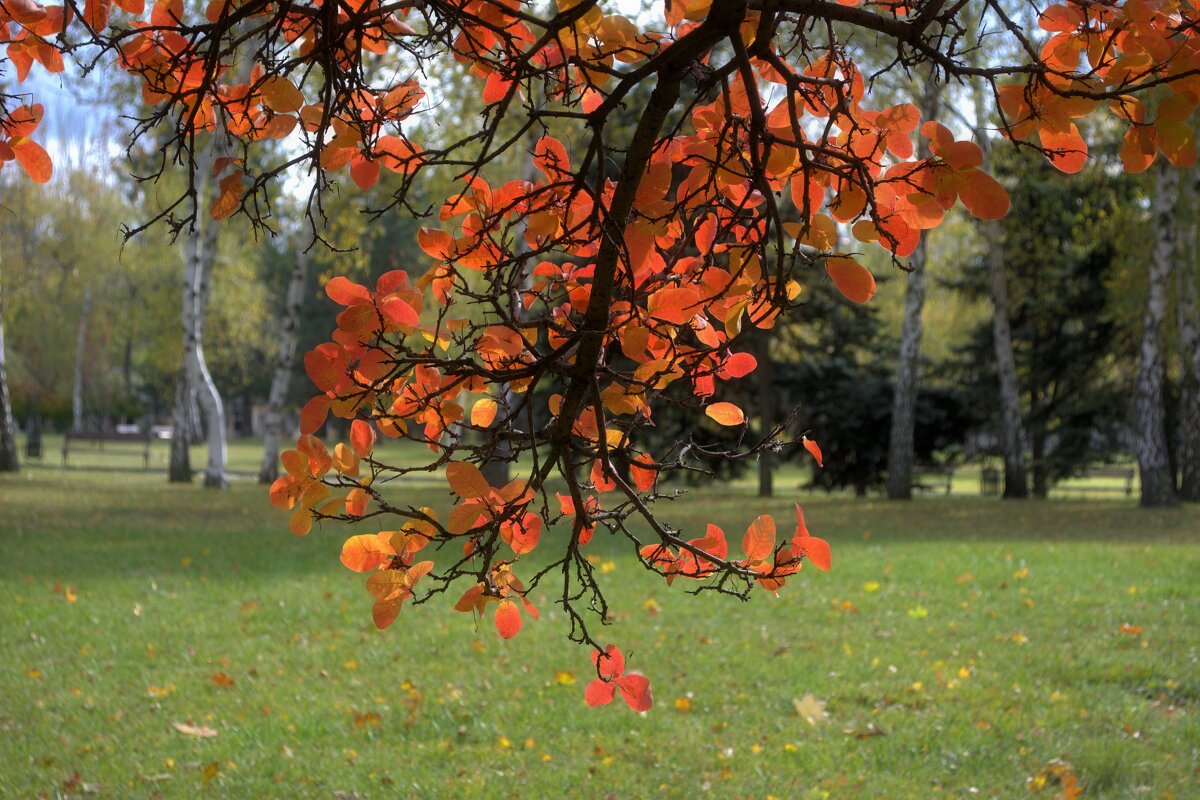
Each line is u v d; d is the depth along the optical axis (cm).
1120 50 179
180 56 195
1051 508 1914
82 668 613
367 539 194
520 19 185
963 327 3494
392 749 493
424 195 1204
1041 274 2323
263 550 1108
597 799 433
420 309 188
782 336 2244
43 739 493
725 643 693
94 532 1241
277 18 191
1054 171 2036
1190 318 1936
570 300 223
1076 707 554
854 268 185
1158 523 1591
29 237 2764
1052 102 182
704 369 217
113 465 3081
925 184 176
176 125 184
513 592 214
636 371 204
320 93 204
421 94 200
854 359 2414
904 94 1378
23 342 3456
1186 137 168
